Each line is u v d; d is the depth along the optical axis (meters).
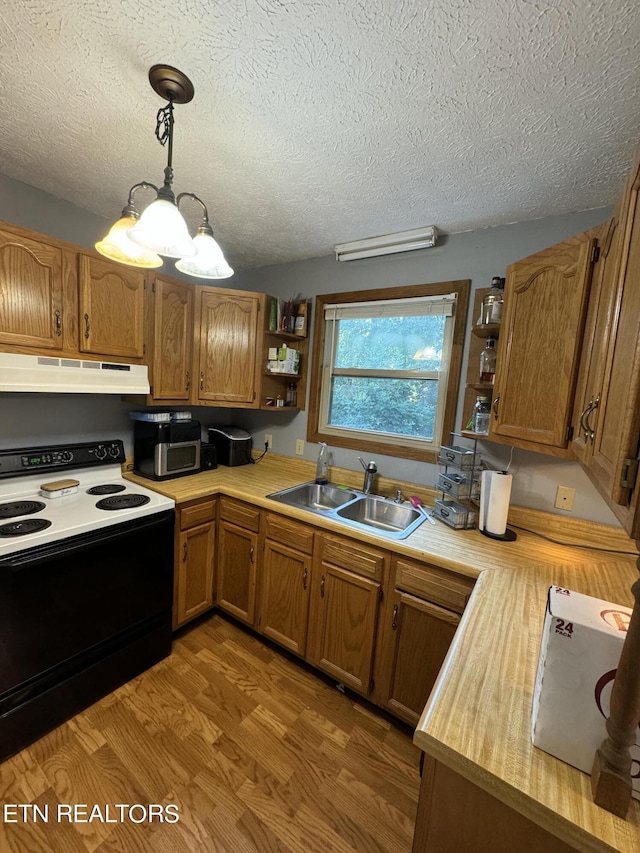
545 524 1.73
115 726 1.55
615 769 0.56
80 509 1.73
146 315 2.01
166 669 1.89
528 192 1.55
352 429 2.41
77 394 2.09
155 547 1.85
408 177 1.50
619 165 1.33
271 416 2.78
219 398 2.37
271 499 1.99
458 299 1.96
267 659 2.00
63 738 1.49
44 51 1.00
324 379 2.51
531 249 1.79
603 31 0.83
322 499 2.29
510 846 0.64
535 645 0.94
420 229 1.95
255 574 2.06
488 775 0.62
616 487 0.65
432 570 1.49
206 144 1.36
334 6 0.83
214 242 1.24
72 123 1.30
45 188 1.80
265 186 1.63
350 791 1.36
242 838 1.20
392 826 1.26
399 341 2.22
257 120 1.22
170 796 1.30
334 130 1.25
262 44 0.94
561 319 1.30
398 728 1.64
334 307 2.40
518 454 1.82
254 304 2.38
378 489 2.23
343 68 0.99
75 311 1.73
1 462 1.77
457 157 1.35
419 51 0.93
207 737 1.53
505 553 1.51
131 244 1.21
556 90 1.01
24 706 1.42
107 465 2.19
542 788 0.60
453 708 0.74
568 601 0.69
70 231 1.96
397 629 1.58
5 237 1.49
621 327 0.83
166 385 2.15
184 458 2.33
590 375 1.14
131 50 0.98
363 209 1.79
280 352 2.46
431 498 2.06
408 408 2.21
